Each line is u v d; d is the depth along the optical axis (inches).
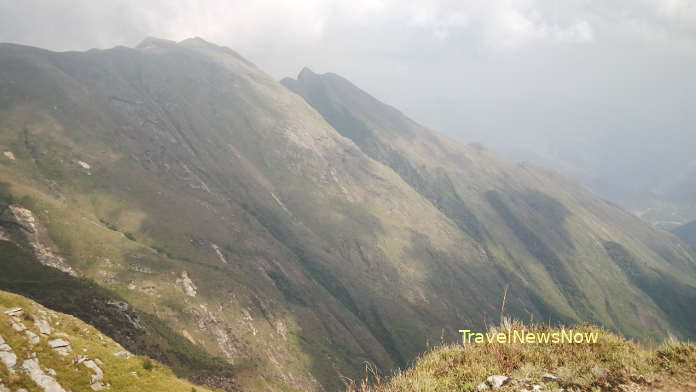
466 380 339.9
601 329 400.2
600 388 300.2
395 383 341.4
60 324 1593.3
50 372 1080.2
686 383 285.3
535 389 308.5
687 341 336.8
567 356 353.1
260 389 7007.9
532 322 427.5
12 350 1051.3
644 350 348.5
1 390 943.7
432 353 402.9
